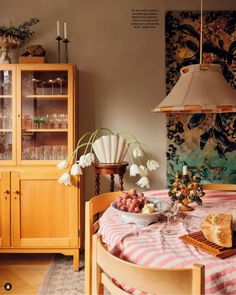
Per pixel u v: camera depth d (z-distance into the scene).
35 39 3.11
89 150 3.13
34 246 2.66
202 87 1.57
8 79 2.78
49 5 3.11
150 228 1.47
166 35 3.11
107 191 3.18
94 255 1.21
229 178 3.15
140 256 1.22
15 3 3.09
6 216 2.65
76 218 2.65
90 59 3.14
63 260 2.83
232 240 1.26
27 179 2.64
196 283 0.89
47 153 2.81
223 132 3.14
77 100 3.07
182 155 3.15
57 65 2.73
